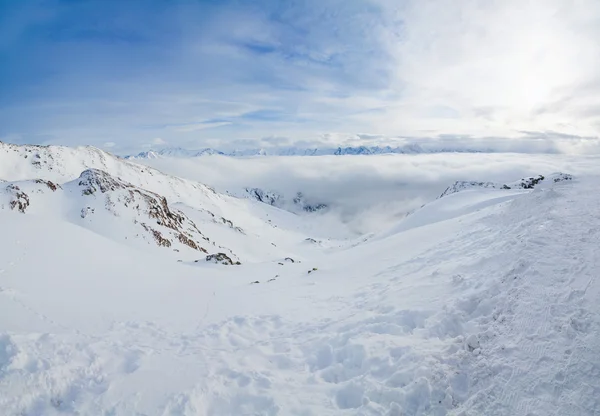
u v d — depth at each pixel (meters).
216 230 118.75
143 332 14.90
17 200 67.06
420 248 24.95
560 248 11.48
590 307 8.01
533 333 8.07
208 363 10.73
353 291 19.06
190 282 29.77
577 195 17.45
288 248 174.12
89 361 10.07
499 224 19.78
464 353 8.42
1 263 21.19
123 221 71.75
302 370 10.61
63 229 32.53
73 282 21.52
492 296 10.75
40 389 8.48
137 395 8.67
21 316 13.88
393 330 11.26
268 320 16.20
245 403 8.67
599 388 6.15
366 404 7.91
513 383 6.98
